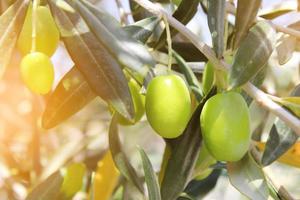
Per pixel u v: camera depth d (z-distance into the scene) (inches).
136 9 14.7
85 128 20.1
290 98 11.7
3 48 11.0
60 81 12.1
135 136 18.7
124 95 11.1
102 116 20.2
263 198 11.9
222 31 11.6
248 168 12.1
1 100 17.1
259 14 15.5
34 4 11.0
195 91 13.4
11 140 18.0
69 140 19.0
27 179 18.1
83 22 11.1
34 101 17.6
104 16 10.8
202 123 11.2
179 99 11.0
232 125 11.1
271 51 11.3
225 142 11.0
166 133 11.0
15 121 17.8
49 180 13.4
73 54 11.1
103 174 14.6
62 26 11.1
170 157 12.5
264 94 11.5
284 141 13.1
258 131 16.1
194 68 15.1
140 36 12.0
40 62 10.7
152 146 21.2
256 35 11.3
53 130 19.7
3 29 11.0
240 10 12.2
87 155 18.4
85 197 13.9
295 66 21.4
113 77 11.1
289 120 11.3
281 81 21.1
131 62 10.6
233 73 11.1
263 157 13.2
